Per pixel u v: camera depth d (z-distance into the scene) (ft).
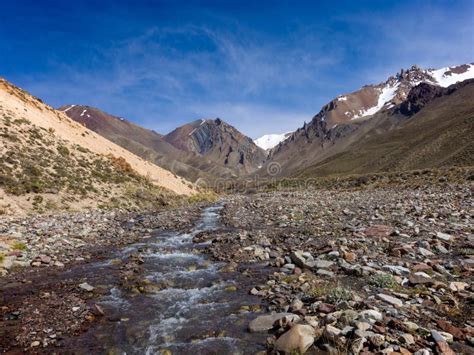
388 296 31.86
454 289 33.53
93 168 149.48
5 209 89.20
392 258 45.75
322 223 77.30
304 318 28.71
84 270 49.98
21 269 49.90
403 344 22.97
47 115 181.27
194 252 60.34
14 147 123.13
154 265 52.24
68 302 37.55
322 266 43.73
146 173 193.57
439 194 125.29
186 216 112.68
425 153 461.37
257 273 45.47
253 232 73.15
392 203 107.86
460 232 58.39
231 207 141.59
